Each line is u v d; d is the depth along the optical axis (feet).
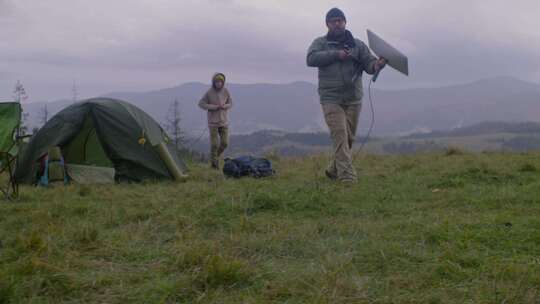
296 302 12.12
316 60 28.53
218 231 18.90
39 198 26.94
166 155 33.88
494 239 16.22
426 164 37.09
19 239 16.57
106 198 26.45
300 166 39.63
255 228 18.79
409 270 13.99
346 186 27.20
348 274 13.71
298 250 16.07
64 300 12.51
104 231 18.81
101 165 35.22
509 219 18.62
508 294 11.91
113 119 34.35
